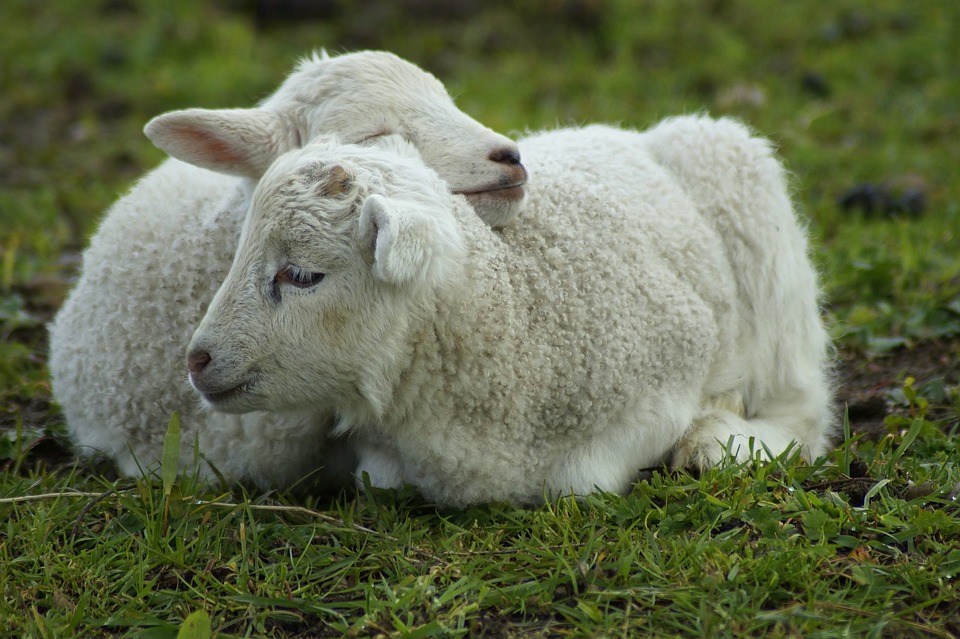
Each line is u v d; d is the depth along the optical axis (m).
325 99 9.13
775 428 9.01
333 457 8.65
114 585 7.20
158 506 7.82
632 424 8.14
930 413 9.47
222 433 8.46
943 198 14.45
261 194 7.58
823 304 11.60
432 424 7.75
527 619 6.64
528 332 7.84
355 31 22.31
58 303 12.77
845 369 10.77
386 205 6.98
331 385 7.61
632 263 8.24
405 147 8.40
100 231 9.42
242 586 7.02
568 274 8.02
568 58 21.05
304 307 7.41
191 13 23.17
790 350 9.19
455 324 7.56
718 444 8.21
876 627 6.28
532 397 7.84
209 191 9.30
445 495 7.98
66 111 20.12
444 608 6.73
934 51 19.42
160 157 17.66
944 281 11.85
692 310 8.38
